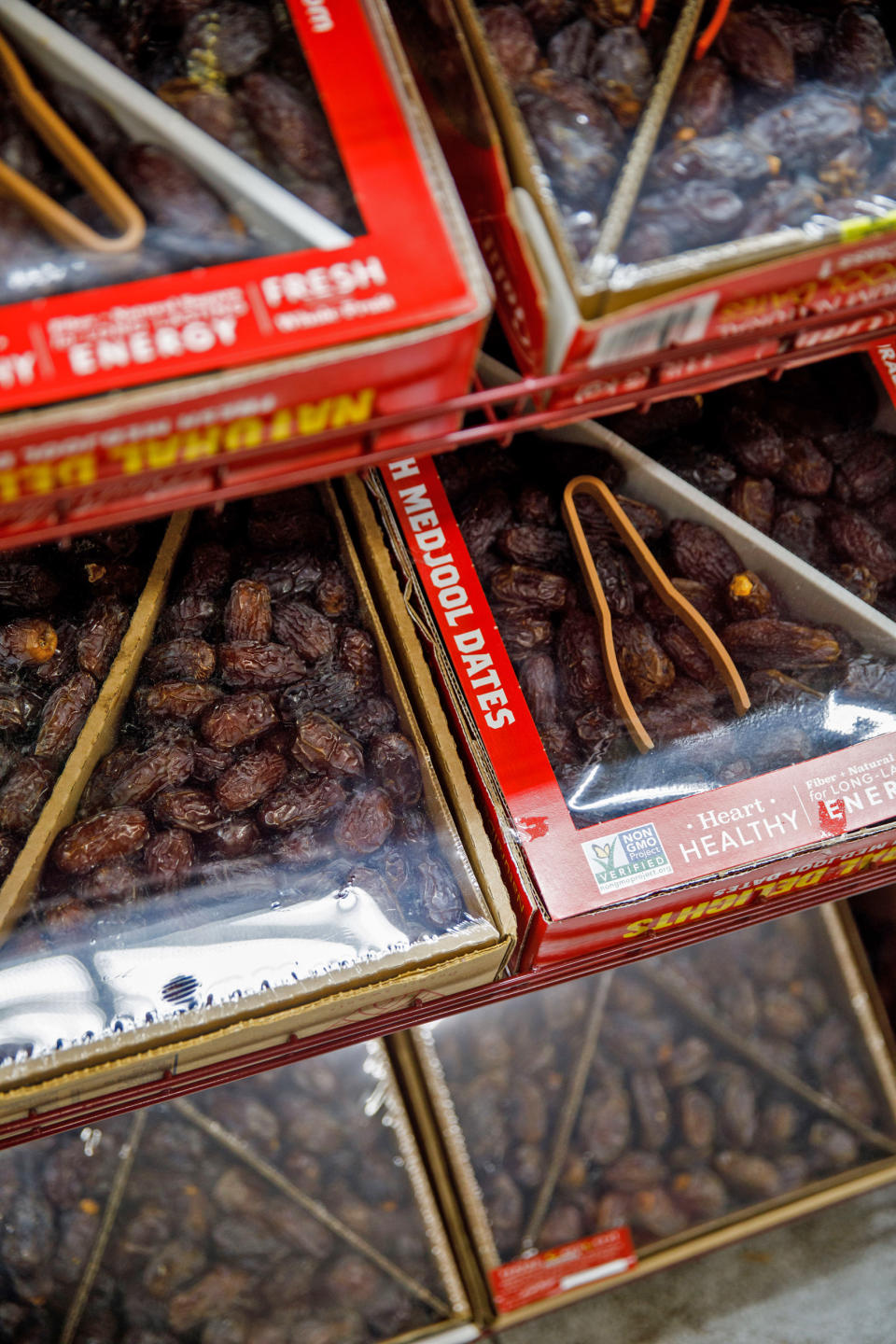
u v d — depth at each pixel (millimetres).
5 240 755
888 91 856
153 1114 1127
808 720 933
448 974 885
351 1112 1150
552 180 818
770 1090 1207
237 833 914
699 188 821
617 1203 1162
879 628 956
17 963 870
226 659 938
